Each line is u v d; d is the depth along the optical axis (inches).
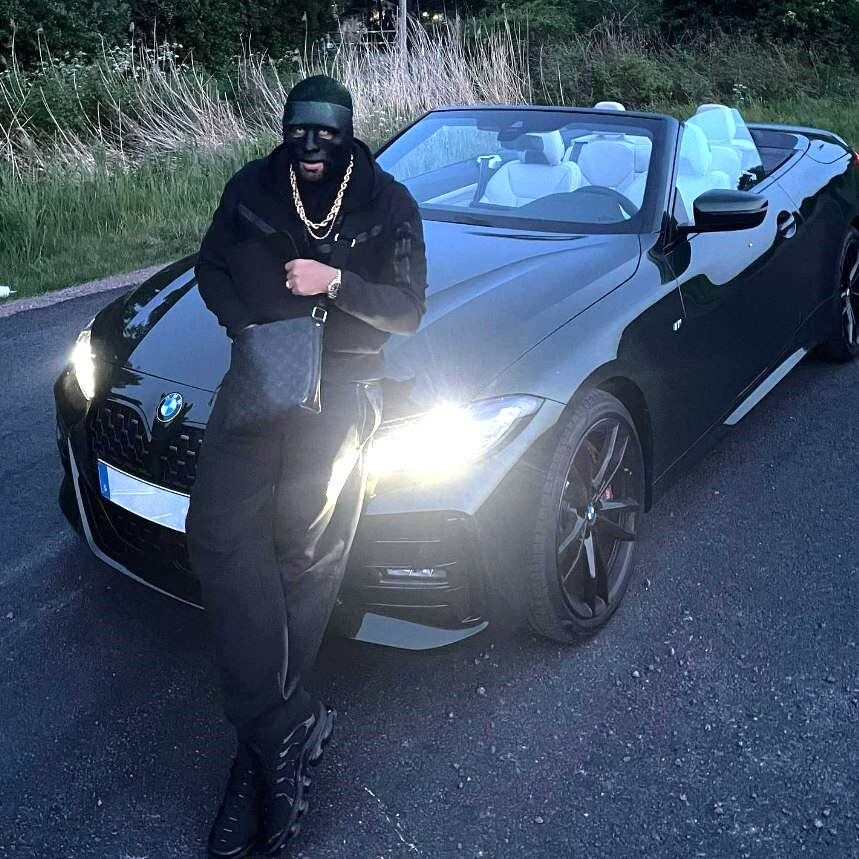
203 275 87.7
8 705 108.0
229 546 83.4
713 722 105.6
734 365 147.2
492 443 99.7
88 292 258.8
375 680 112.0
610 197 141.2
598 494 116.3
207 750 102.3
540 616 110.0
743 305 147.3
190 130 436.5
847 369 197.9
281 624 85.2
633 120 153.3
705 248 141.0
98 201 331.3
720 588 128.7
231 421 80.0
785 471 157.6
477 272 121.8
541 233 136.1
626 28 687.7
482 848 90.4
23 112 414.0
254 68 493.4
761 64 628.4
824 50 673.0
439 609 101.1
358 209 83.6
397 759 100.9
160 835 92.0
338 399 85.1
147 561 108.3
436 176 152.7
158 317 117.3
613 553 123.3
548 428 103.9
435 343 105.7
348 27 579.8
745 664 114.5
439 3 871.1
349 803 95.4
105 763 100.3
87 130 427.2
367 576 98.9
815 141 195.8
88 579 129.8
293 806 89.1
